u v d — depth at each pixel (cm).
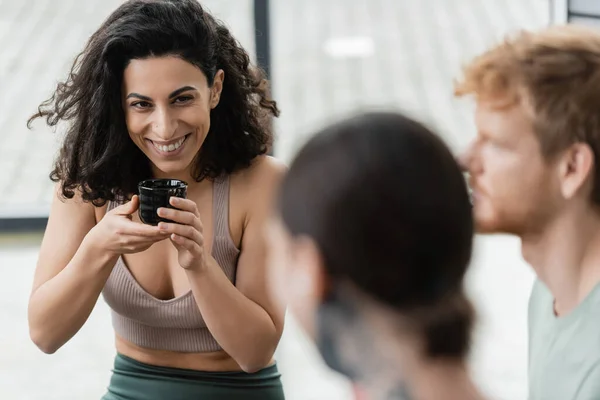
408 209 76
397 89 739
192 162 200
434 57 742
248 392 201
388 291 78
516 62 112
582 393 115
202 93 187
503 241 493
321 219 77
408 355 80
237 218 202
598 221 115
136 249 184
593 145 110
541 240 118
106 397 206
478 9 739
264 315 195
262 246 200
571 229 116
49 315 193
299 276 79
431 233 76
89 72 190
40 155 662
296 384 358
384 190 76
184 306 194
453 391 80
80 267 189
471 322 80
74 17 706
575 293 120
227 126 199
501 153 114
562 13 382
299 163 79
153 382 201
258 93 209
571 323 120
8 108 672
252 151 201
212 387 199
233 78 198
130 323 202
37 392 351
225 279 190
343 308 79
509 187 114
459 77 120
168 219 180
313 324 81
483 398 81
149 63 182
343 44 745
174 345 199
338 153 77
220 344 192
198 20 187
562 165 112
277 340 199
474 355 81
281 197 80
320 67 745
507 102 112
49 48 699
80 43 704
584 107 109
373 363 80
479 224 118
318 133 80
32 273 444
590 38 113
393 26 743
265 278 199
